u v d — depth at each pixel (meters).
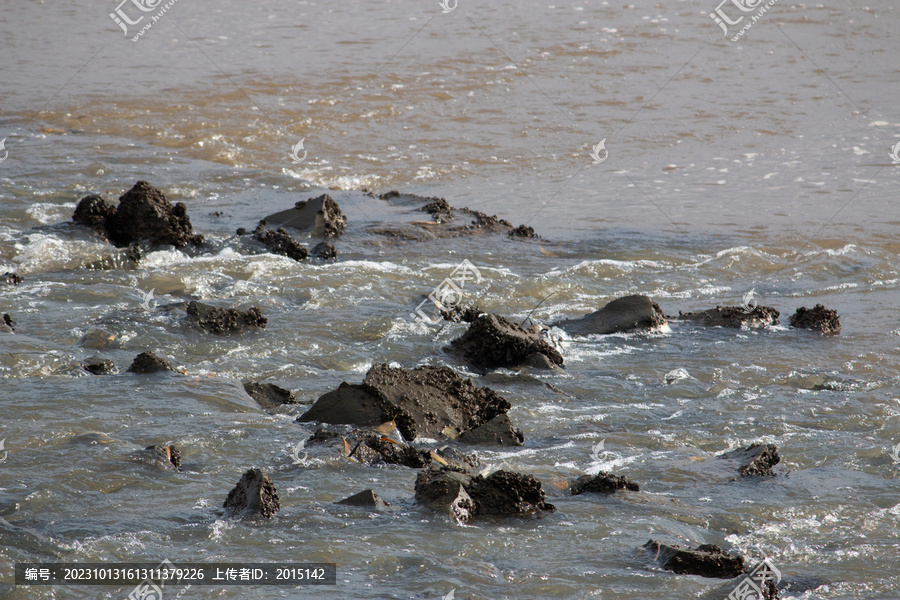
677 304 56.19
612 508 26.27
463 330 48.47
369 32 142.88
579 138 96.69
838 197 78.50
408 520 24.16
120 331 43.91
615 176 85.75
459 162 89.06
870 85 116.75
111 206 62.28
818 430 35.75
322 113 102.44
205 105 103.81
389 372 35.50
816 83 117.69
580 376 42.78
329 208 67.81
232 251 61.06
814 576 22.86
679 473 30.27
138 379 36.53
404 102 107.25
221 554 21.58
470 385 36.41
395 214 73.25
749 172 86.19
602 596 20.42
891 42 138.62
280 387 37.72
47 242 57.97
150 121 97.12
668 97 111.00
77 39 136.75
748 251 65.44
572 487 28.16
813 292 58.69
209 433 31.16
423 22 149.62
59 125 95.06
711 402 39.28
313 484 27.03
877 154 91.00
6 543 21.36
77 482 25.86
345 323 48.62
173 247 60.69
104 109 100.81
